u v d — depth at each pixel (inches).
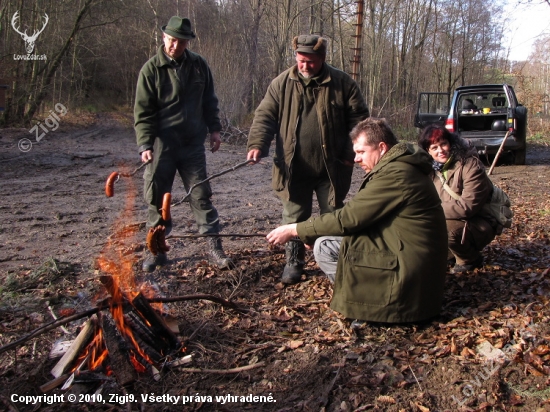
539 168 467.8
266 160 494.9
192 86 178.2
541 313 142.1
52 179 363.3
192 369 120.6
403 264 129.1
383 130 133.3
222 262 181.6
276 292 165.3
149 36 1086.4
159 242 130.3
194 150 183.5
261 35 1102.4
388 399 110.4
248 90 829.2
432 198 129.9
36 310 147.4
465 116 497.4
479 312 144.9
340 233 130.8
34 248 207.6
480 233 167.6
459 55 1264.8
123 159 472.1
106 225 245.6
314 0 1055.6
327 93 159.2
